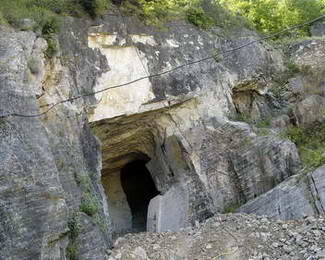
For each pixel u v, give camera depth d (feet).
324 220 33.12
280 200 38.40
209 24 50.44
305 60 56.85
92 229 29.63
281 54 58.18
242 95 53.16
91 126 37.86
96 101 36.99
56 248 25.66
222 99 48.06
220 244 31.89
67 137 32.14
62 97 33.32
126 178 56.49
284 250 29.91
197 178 43.52
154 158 47.75
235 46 51.83
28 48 30.27
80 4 37.83
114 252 31.17
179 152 44.42
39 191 25.71
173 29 45.68
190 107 45.37
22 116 27.12
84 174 32.19
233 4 65.92
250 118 52.06
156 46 43.01
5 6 31.45
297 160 43.47
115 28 39.29
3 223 23.43
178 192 44.19
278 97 54.60
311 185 37.29
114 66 39.09
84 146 34.55
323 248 28.76
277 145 43.75
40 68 30.91
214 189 43.70
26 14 32.22
